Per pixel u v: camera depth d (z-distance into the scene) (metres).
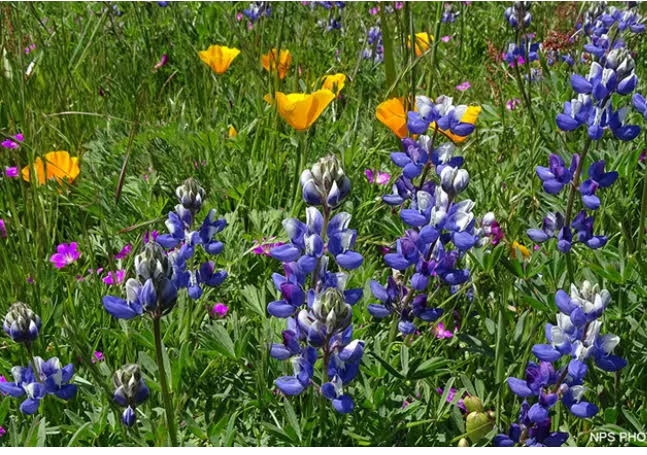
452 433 0.90
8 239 1.09
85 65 1.53
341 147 1.28
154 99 1.49
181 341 0.96
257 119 1.29
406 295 0.94
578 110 0.96
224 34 1.71
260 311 0.98
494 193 1.18
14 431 0.87
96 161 1.29
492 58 1.44
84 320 1.01
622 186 1.18
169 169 1.27
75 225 1.18
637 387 0.97
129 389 0.84
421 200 0.90
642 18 1.48
